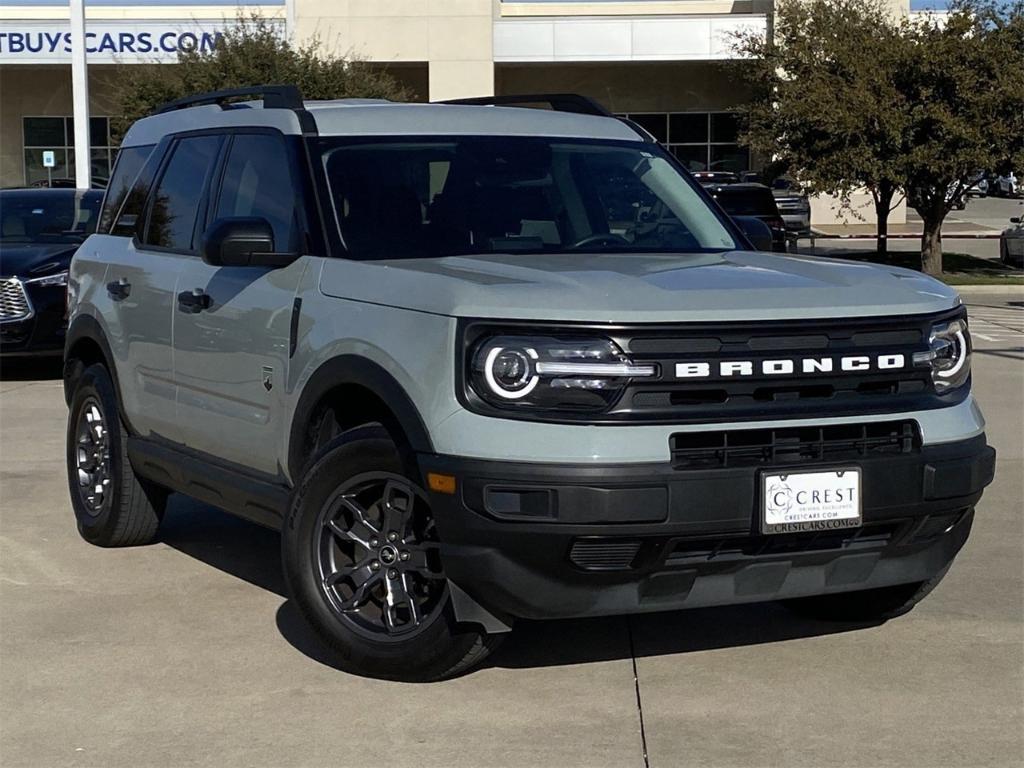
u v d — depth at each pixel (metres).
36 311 13.20
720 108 47.44
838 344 4.67
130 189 7.20
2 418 11.37
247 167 6.04
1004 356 15.29
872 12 29.55
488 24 43.22
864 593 5.51
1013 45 26.00
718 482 4.40
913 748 4.37
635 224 5.92
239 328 5.67
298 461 5.26
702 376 4.46
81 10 26.70
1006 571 6.50
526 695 4.86
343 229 5.44
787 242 27.92
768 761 4.27
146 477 6.75
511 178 5.86
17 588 6.33
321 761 4.30
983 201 59.56
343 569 5.03
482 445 4.39
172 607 6.00
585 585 4.45
